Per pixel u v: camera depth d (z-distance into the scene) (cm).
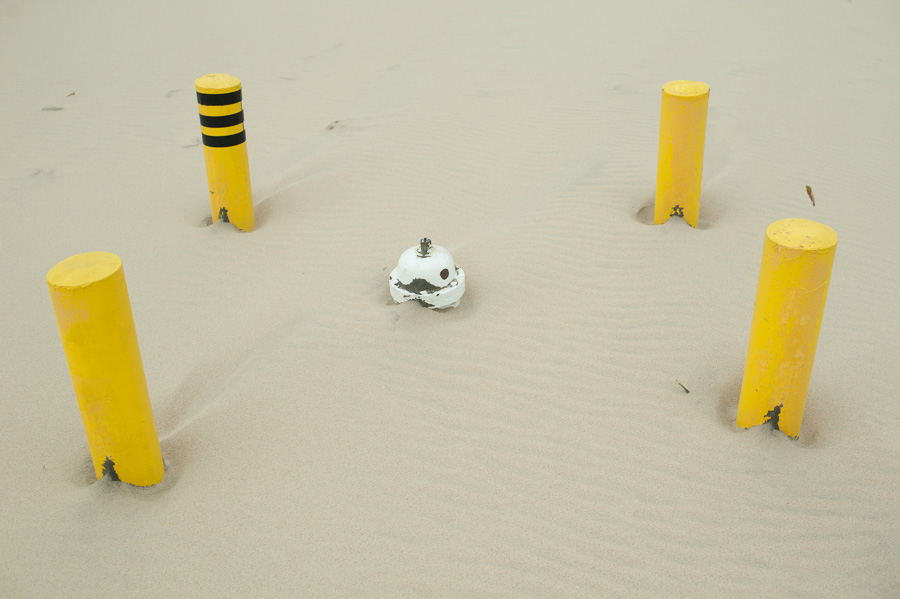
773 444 404
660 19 1295
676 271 569
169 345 502
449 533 361
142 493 383
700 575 339
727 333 498
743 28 1237
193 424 430
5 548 349
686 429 421
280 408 441
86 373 339
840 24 1254
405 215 675
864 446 405
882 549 348
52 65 1153
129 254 618
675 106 568
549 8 1392
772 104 910
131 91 1038
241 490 386
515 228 640
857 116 881
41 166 802
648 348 488
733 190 698
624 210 661
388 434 421
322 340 499
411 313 520
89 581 337
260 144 848
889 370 463
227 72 1104
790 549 350
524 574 340
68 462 402
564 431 422
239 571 342
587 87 976
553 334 504
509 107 916
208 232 645
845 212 666
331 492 384
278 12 1435
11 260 611
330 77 1063
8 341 506
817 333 373
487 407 441
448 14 1383
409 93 974
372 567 344
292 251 619
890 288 554
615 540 356
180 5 1505
